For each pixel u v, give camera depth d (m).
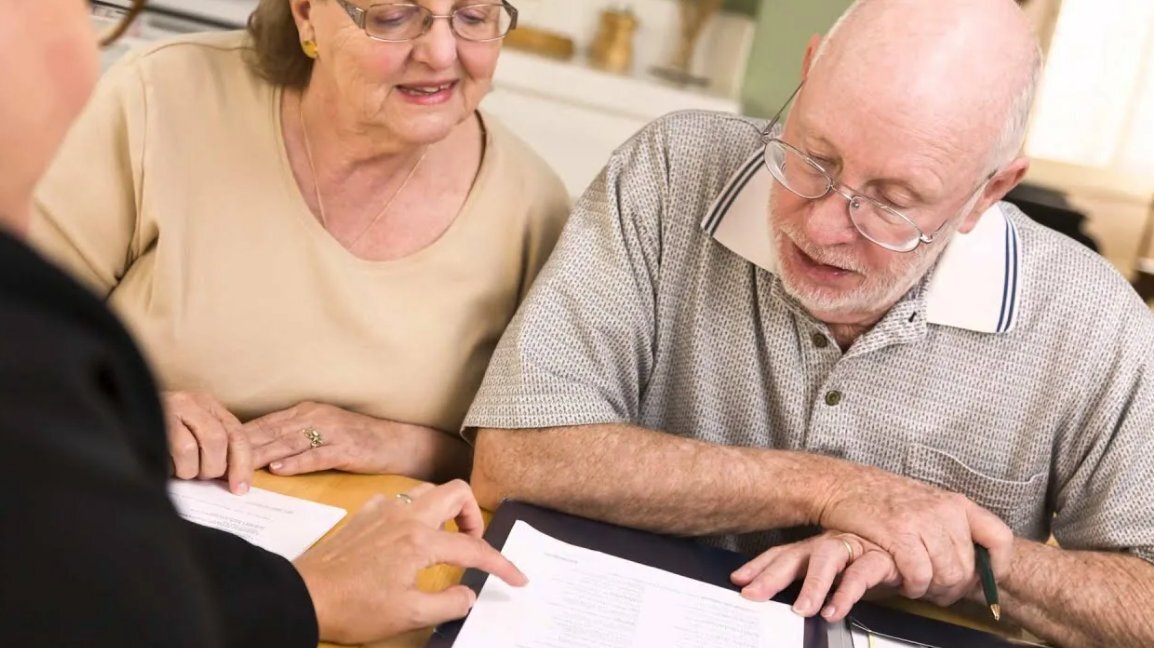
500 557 1.02
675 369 1.36
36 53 0.50
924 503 1.15
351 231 1.38
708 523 1.21
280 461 1.24
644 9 2.42
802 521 1.19
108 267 1.36
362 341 1.38
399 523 1.01
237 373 1.36
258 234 1.35
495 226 1.43
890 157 1.08
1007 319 1.26
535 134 2.43
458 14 1.21
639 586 1.07
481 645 0.94
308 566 0.96
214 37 1.40
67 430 0.37
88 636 0.37
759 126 1.39
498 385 1.27
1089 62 2.34
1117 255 2.44
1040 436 1.28
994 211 1.31
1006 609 1.17
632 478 1.19
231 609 0.76
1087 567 1.17
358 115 1.26
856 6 1.15
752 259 1.29
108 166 1.32
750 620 1.04
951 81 1.08
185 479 1.14
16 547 0.35
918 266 1.19
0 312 0.37
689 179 1.36
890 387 1.28
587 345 1.30
